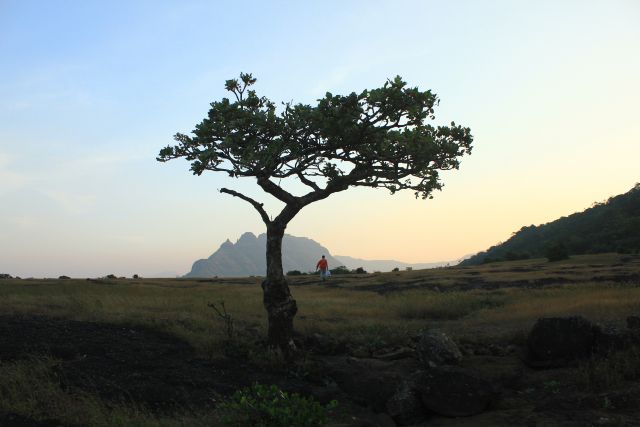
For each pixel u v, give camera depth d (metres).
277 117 10.94
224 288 29.61
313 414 6.24
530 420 6.97
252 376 10.10
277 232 11.69
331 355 11.87
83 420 7.62
